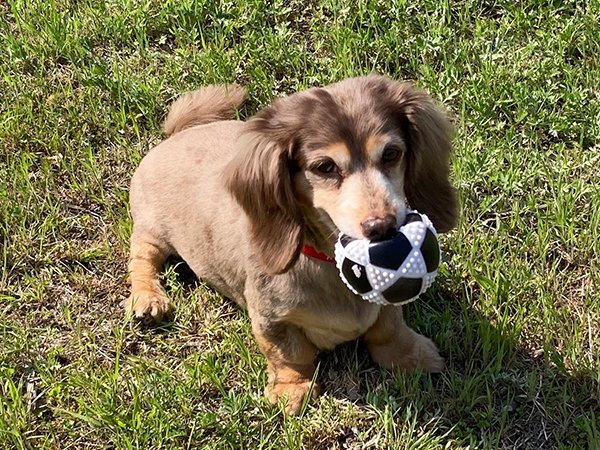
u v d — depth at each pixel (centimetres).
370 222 61
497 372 77
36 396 79
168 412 75
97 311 87
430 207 71
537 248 86
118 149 101
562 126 95
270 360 78
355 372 79
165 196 85
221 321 85
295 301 72
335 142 65
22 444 74
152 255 89
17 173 97
